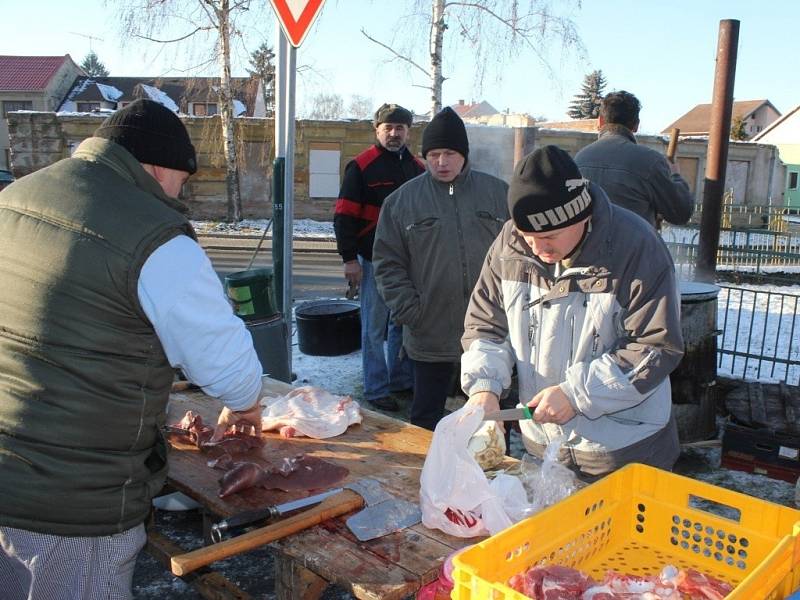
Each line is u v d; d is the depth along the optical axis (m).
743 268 11.59
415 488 2.20
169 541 2.26
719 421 4.92
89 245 1.72
